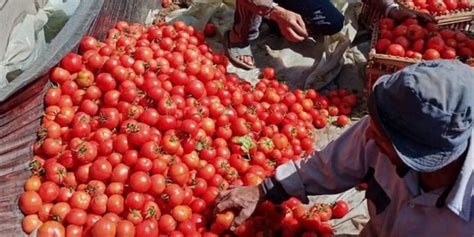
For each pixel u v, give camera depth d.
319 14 2.15
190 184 1.53
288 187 1.27
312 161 1.25
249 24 2.09
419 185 1.04
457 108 0.87
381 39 1.96
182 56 1.92
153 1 2.42
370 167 1.17
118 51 1.90
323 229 1.47
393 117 0.92
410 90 0.89
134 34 2.06
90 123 1.64
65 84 1.73
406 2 2.14
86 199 1.44
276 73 2.21
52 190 1.46
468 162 0.93
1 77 1.65
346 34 2.23
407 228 1.09
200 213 1.48
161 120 1.62
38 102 1.65
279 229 1.46
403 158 0.92
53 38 1.95
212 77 1.85
